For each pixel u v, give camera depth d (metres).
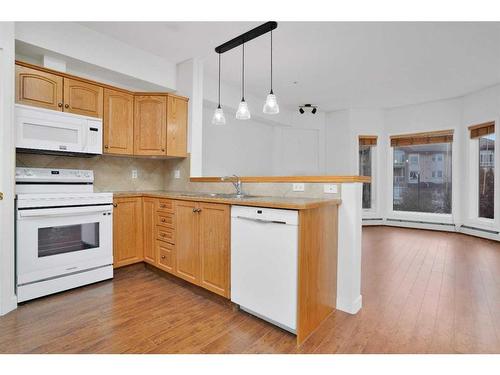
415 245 4.12
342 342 1.66
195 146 3.42
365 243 4.25
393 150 5.88
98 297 2.28
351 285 2.03
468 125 4.89
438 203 5.44
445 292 2.38
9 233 2.00
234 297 2.01
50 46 2.51
